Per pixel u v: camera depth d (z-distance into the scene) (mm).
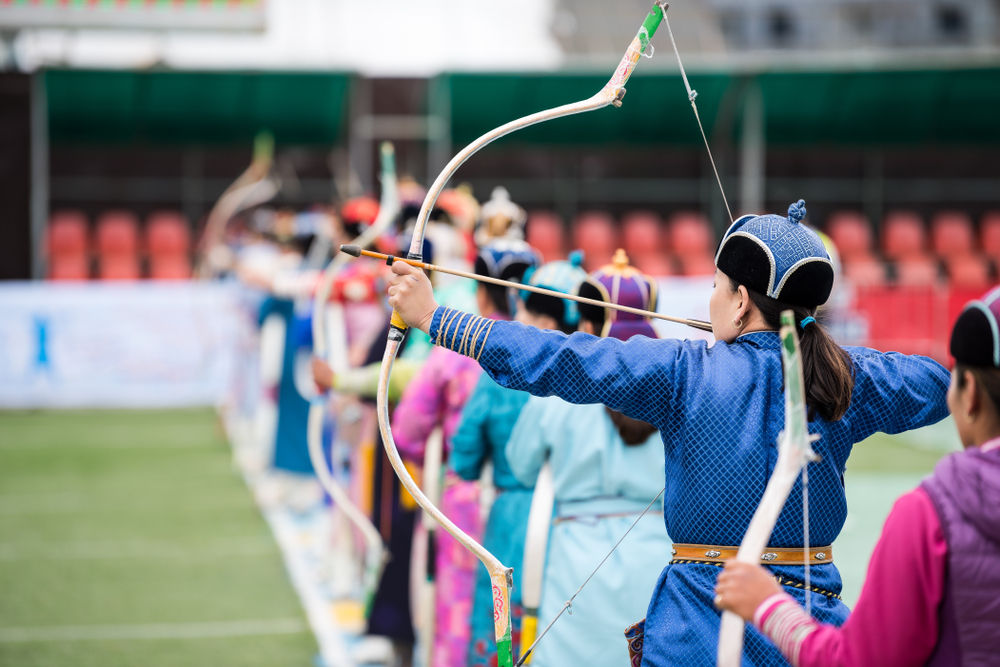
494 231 15164
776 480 5965
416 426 12094
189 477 27609
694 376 6957
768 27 58344
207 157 52000
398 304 7160
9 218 48906
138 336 39094
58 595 17984
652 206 53625
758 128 48625
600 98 7594
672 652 6844
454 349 7105
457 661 11727
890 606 5410
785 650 5699
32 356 38375
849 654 5477
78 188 51375
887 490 26406
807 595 6664
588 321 9781
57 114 48531
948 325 42188
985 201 54156
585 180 53469
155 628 16312
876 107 49969
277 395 23719
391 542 13922
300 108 49531
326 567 18984
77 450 31125
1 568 19578
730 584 5875
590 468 9477
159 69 47188
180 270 50375
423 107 51125
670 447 7043
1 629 16203
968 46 59000
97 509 24234
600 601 9164
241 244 34719
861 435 7281
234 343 31281
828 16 58625
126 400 39094
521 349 6957
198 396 39531
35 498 25234
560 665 9234
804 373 6938
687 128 50469
